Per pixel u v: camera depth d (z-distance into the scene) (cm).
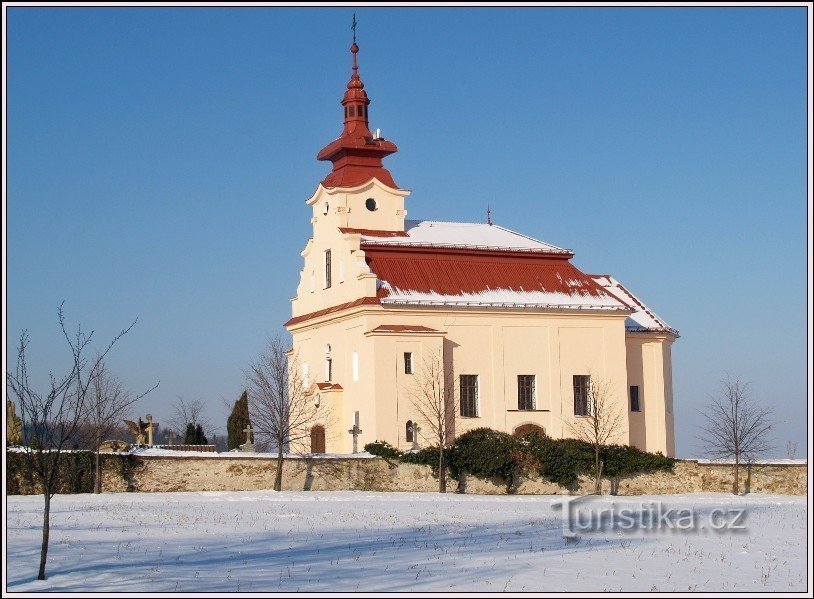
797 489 7225
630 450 7144
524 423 8069
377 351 7694
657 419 8631
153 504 5359
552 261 8619
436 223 9006
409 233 8631
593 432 8012
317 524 4659
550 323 8225
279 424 7431
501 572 3403
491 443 6869
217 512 5038
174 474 6225
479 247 8425
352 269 8106
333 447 8031
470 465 6775
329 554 3744
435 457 6738
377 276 8050
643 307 8994
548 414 8138
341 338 8200
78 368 3916
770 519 5325
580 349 8281
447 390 7775
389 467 6694
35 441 3322
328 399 8069
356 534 4334
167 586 3017
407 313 7906
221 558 3600
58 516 4672
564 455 6969
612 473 7044
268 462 6431
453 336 7994
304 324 8700
